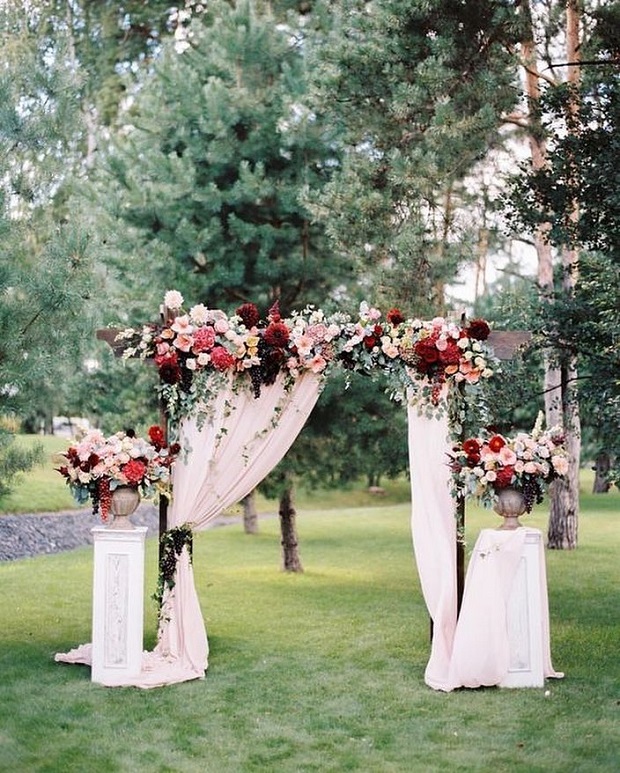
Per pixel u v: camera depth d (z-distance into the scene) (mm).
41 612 8945
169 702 5812
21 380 6637
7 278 6660
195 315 6730
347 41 10547
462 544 6578
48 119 6938
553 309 8836
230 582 11383
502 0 10391
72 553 14234
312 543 16016
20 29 7578
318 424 11359
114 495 6371
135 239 10977
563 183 8906
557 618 8820
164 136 11555
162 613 6750
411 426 6727
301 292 11648
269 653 7262
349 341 6750
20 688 6070
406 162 9961
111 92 23203
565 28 13398
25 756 4781
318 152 11281
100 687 6125
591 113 8641
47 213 7086
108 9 24219
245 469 6812
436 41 10070
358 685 6258
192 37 13008
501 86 10664
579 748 4918
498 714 5559
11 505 18516
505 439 6418
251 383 6773
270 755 4836
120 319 10828
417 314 10164
